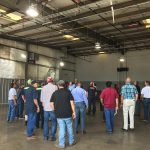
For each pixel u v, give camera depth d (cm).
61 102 466
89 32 1275
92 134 594
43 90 524
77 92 602
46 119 528
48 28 1220
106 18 1048
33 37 1449
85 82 1961
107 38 1448
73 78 1972
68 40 1521
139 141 525
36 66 1586
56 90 480
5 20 1098
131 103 650
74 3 880
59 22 1055
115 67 1823
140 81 1694
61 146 464
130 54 1758
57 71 1781
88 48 1770
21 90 852
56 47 1748
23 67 1481
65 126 482
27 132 563
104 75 1873
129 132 626
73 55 1981
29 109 549
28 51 1523
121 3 870
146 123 782
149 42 1537
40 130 633
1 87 1333
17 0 738
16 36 1399
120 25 1156
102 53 1888
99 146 479
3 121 788
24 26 1206
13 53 1414
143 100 841
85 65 1981
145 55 1688
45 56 1669
